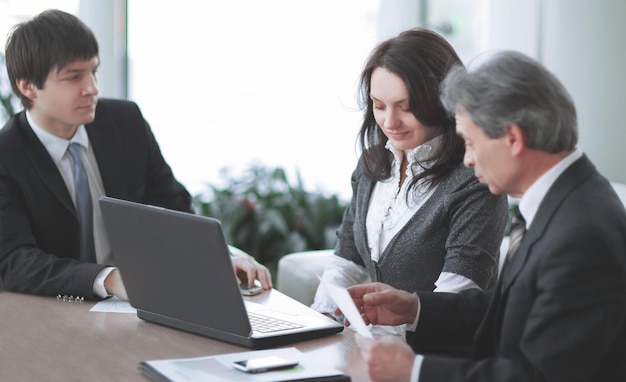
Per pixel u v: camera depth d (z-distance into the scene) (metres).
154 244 2.00
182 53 4.41
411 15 4.62
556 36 4.32
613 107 4.20
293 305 2.29
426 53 2.18
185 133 4.49
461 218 2.24
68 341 1.97
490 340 1.77
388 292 2.03
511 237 1.72
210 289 1.94
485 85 1.59
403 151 2.39
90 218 2.67
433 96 2.18
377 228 2.42
